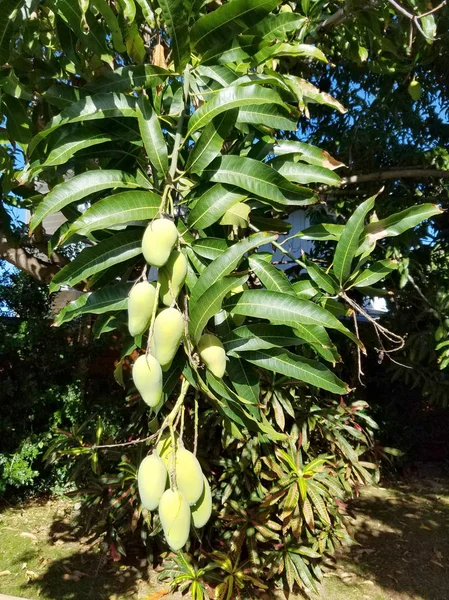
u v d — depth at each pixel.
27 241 2.59
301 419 3.27
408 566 3.73
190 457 0.88
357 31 2.51
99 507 3.39
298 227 5.13
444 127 4.02
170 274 0.88
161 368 0.86
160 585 3.33
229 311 0.99
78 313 1.00
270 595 3.22
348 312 1.31
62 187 0.99
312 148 1.30
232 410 1.00
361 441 3.97
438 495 5.31
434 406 6.18
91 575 3.44
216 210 1.04
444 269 3.92
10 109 1.46
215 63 1.17
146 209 0.96
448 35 2.62
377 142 3.72
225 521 3.28
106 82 1.15
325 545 3.33
